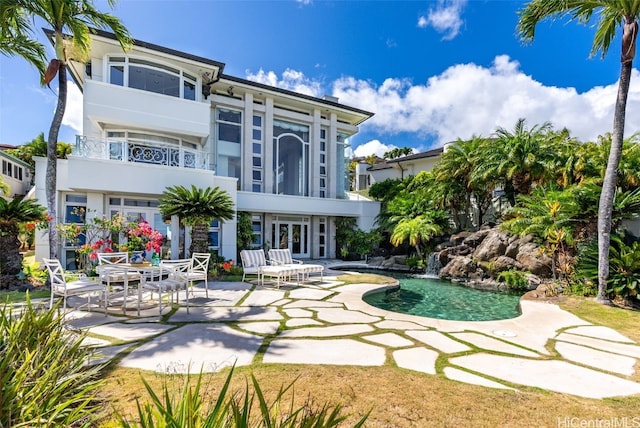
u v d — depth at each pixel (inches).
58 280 223.3
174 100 539.5
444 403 112.6
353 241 772.0
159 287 239.0
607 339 194.7
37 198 447.8
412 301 358.9
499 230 539.8
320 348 169.6
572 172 553.0
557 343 185.8
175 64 567.8
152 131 552.1
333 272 517.7
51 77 327.9
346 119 875.4
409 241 664.4
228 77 660.7
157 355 154.0
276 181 753.6
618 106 283.4
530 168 580.7
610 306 279.3
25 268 371.9
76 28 327.6
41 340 103.8
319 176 806.5
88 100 479.8
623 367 150.6
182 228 528.4
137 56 533.0
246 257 413.7
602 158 518.6
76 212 471.2
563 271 356.5
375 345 176.6
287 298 307.6
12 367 82.4
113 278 264.4
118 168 463.8
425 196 732.0
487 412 107.0
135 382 122.4
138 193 484.4
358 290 356.8
